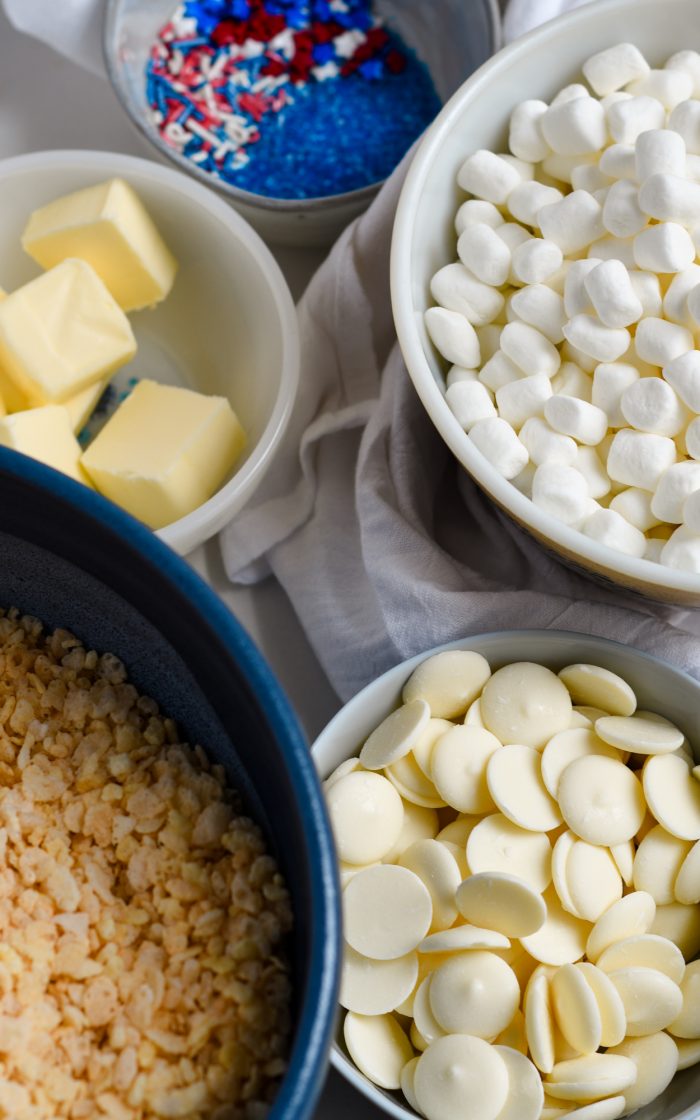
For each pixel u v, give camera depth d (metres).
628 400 0.59
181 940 0.53
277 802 0.52
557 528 0.58
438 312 0.61
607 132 0.61
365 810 0.59
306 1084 0.47
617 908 0.58
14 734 0.56
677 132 0.61
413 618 0.63
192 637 0.53
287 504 0.67
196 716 0.56
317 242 0.70
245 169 0.71
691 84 0.62
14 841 0.54
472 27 0.69
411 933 0.58
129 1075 0.51
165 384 0.70
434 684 0.60
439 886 0.58
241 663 0.50
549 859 0.59
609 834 0.59
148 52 0.72
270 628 0.68
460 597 0.62
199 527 0.64
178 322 0.70
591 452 0.60
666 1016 0.57
